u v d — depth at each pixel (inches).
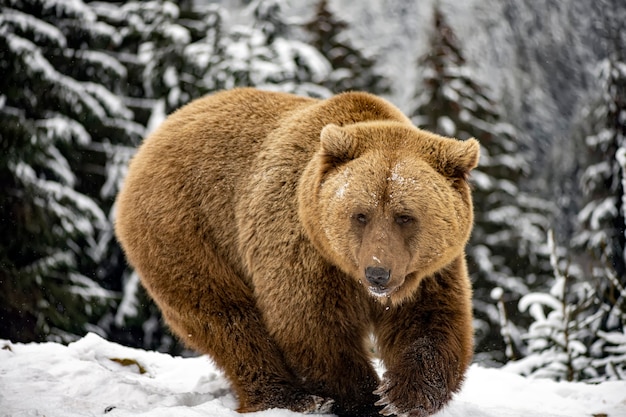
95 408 274.2
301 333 284.4
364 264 262.1
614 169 800.3
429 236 272.1
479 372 387.9
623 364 496.1
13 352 353.1
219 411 265.3
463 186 287.3
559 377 493.0
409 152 282.0
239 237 308.7
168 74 885.2
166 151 331.3
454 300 288.4
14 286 703.1
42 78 768.9
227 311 306.3
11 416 247.1
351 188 271.9
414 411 264.1
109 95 828.0
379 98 327.6
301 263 285.7
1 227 711.7
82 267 815.7
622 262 748.6
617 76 826.8
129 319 781.9
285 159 304.3
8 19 783.1
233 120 332.2
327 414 287.3
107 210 840.9
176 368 371.2
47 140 754.8
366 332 299.6
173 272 313.0
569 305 494.6
